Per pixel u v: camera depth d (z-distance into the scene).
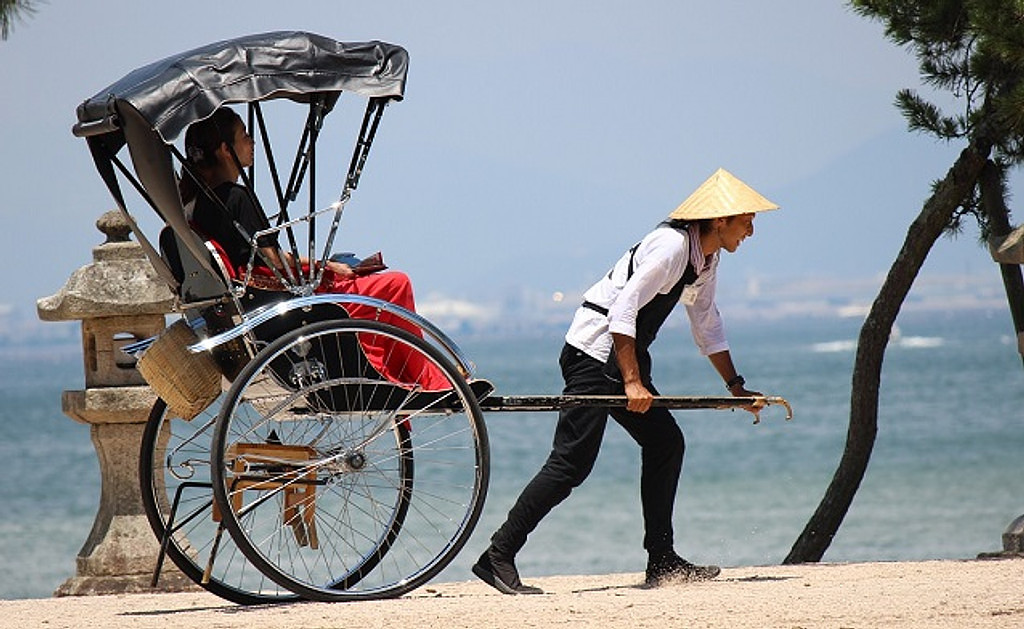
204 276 23.64
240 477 23.52
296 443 25.30
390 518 25.77
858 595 22.03
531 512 25.23
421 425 30.36
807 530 35.19
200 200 24.00
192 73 22.66
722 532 86.88
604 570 69.56
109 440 31.12
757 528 88.50
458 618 20.81
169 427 28.03
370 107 24.08
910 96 35.72
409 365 24.30
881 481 114.81
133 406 30.61
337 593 24.00
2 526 103.12
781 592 22.84
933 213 34.56
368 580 57.72
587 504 102.25
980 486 108.75
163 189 22.64
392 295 24.77
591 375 25.45
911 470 122.44
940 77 35.59
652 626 19.97
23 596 69.38
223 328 23.75
